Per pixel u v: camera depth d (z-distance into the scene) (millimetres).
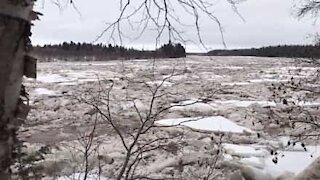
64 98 18406
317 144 10703
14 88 1979
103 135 11414
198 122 14250
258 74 37125
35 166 5605
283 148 10734
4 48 1901
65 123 13555
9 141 2033
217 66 50812
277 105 15859
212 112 16672
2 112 1952
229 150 10547
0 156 2004
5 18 1882
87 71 40781
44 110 16312
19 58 1979
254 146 11336
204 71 41125
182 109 16641
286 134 12180
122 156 9375
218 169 9188
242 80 31312
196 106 17344
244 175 8734
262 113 15875
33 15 2072
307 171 7211
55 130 12680
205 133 12750
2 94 1940
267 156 10281
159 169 8852
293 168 9219
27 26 2000
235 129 13531
